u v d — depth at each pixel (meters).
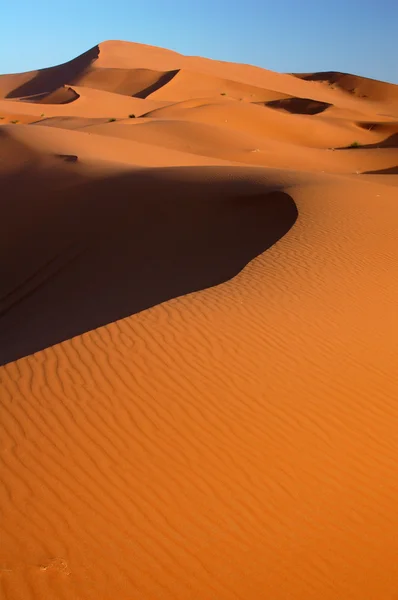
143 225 20.58
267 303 10.53
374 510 6.33
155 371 8.01
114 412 7.14
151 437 6.78
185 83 108.38
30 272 19.61
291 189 20.25
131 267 17.61
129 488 6.08
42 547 5.37
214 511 5.95
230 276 12.99
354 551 5.87
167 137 50.34
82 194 24.84
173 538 5.62
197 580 5.29
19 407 7.20
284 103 87.00
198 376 7.96
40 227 22.55
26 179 28.78
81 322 12.89
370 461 6.93
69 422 6.94
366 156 51.03
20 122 67.44
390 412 7.80
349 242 14.46
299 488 6.39
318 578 5.54
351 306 10.73
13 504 5.77
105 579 5.17
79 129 51.94
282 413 7.41
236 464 6.54
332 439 7.12
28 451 6.46
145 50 140.62
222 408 7.36
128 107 87.56
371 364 8.82
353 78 135.25
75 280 17.92
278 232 16.53
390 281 12.17
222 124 62.78
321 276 12.11
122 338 8.91
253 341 9.02
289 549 5.73
